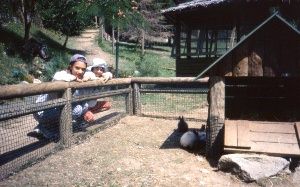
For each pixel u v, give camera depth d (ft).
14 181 15.26
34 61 56.03
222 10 54.60
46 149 19.16
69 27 80.59
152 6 98.37
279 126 18.76
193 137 21.35
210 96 19.53
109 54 94.07
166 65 91.91
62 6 75.00
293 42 17.89
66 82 20.48
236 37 53.31
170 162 18.94
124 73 65.31
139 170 17.42
